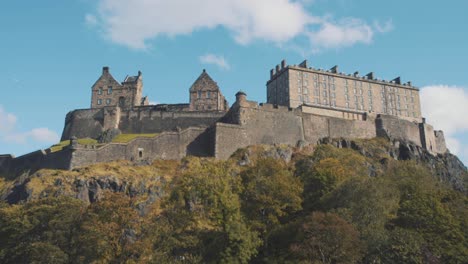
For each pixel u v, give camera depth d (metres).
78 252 69.81
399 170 113.00
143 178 99.56
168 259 69.25
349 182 83.25
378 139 139.88
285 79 158.38
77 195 93.00
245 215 81.25
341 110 156.00
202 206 83.12
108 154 106.62
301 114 131.00
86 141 120.81
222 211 78.00
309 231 69.06
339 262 66.25
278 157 116.44
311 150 125.00
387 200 83.19
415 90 175.38
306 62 161.62
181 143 114.56
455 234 73.88
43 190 94.12
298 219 79.00
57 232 70.94
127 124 129.88
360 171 106.56
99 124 130.12
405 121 150.25
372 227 73.12
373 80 169.12
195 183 81.62
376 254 68.06
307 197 90.88
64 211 73.69
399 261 66.50
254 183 87.25
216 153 113.56
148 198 94.19
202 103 142.88
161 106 143.88
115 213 72.44
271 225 81.00
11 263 71.56
